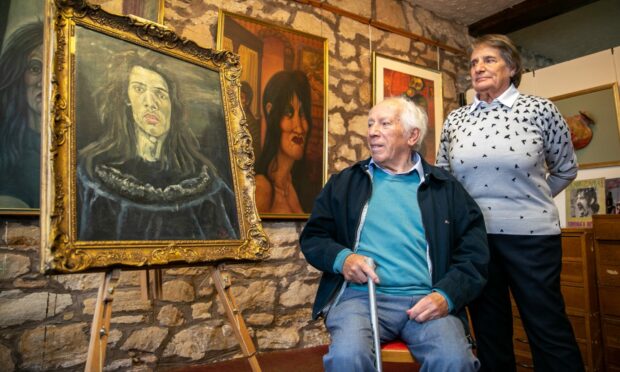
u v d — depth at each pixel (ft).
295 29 9.77
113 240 4.23
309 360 8.36
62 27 4.42
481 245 4.85
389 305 4.64
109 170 4.47
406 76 11.71
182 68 5.68
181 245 4.76
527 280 5.31
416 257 4.81
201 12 8.60
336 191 5.27
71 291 6.91
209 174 5.45
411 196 5.06
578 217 10.07
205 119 5.71
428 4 12.22
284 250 9.34
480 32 13.34
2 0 6.64
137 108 4.97
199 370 7.63
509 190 5.45
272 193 9.09
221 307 8.40
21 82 6.69
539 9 11.58
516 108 5.60
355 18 10.91
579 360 5.15
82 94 4.47
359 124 10.75
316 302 4.99
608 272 7.84
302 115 9.68
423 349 4.17
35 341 6.53
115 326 7.21
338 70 10.52
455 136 6.05
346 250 4.74
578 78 10.43
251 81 9.00
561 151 5.72
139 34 5.29
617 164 9.53
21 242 6.56
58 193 3.92
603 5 12.19
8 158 6.48
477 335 5.88
